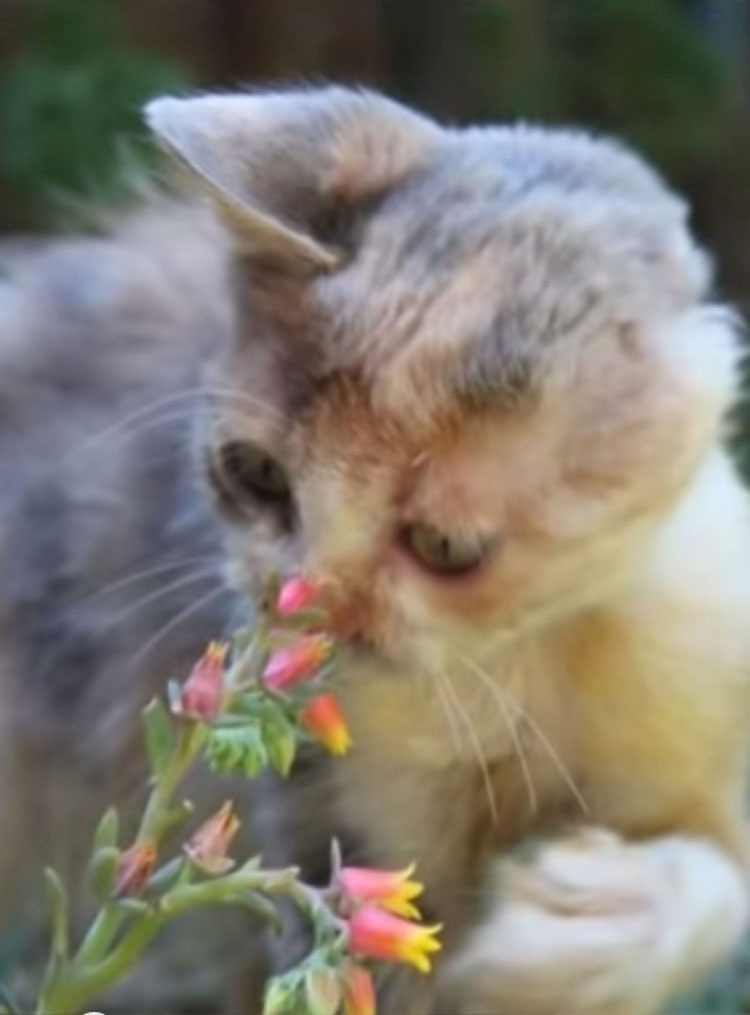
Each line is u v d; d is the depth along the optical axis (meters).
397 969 0.53
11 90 0.98
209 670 0.40
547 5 1.10
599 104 1.10
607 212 0.49
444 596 0.47
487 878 0.53
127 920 0.44
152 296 0.64
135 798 0.62
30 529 0.63
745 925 0.52
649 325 0.48
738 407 0.62
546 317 0.47
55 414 0.64
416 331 0.46
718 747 0.53
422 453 0.46
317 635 0.42
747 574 0.53
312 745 0.52
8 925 0.69
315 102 0.51
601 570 0.49
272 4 1.12
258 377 0.48
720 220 1.11
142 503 0.60
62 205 0.90
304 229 0.48
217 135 0.49
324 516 0.47
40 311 0.66
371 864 0.54
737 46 1.13
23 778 0.65
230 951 0.69
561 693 0.52
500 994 0.49
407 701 0.51
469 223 0.48
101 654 0.61
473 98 1.10
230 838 0.41
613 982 0.48
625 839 0.53
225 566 0.52
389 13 1.13
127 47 1.05
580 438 0.47
